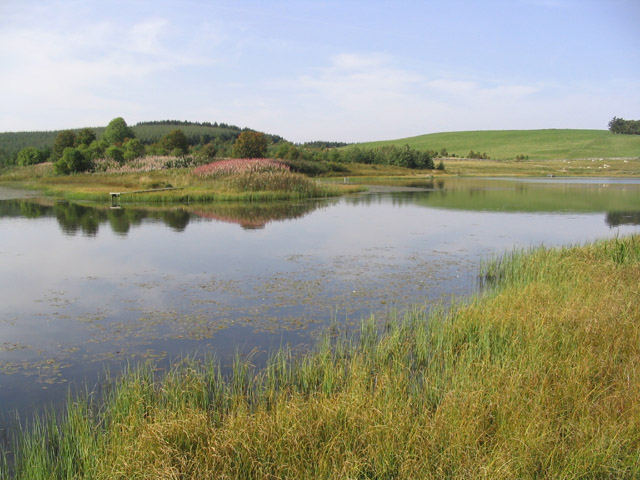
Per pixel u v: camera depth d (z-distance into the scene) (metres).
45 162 54.62
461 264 11.66
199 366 6.01
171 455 3.89
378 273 10.78
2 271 10.90
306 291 9.38
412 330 7.19
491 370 5.22
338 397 4.63
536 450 3.94
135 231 16.64
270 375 5.67
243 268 11.22
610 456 3.87
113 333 7.20
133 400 4.73
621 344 5.77
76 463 4.06
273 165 34.22
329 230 16.97
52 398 5.30
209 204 26.16
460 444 3.97
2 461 4.19
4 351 6.55
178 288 9.56
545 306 7.18
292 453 3.93
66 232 16.36
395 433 4.11
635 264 9.71
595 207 24.80
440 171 66.44
